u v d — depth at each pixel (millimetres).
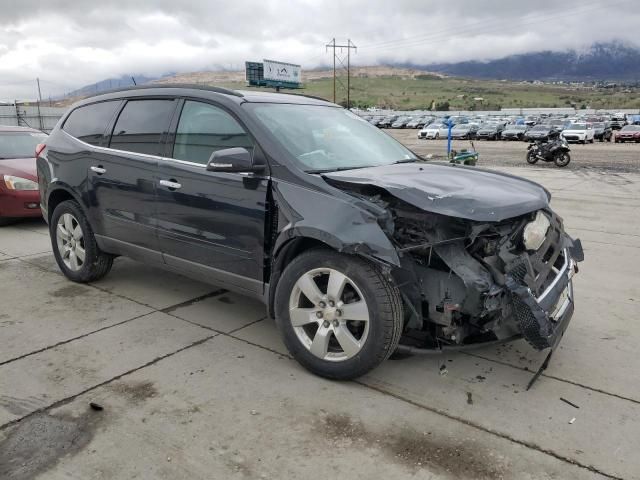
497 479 2555
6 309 4637
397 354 3775
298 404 3170
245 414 3064
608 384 3414
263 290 3736
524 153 27922
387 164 4145
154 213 4285
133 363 3668
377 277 3135
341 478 2557
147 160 4320
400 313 3170
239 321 4406
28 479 2531
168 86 4492
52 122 33219
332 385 3387
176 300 4875
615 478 2559
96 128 4906
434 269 3188
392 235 3141
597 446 2793
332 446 2789
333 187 3357
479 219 3004
